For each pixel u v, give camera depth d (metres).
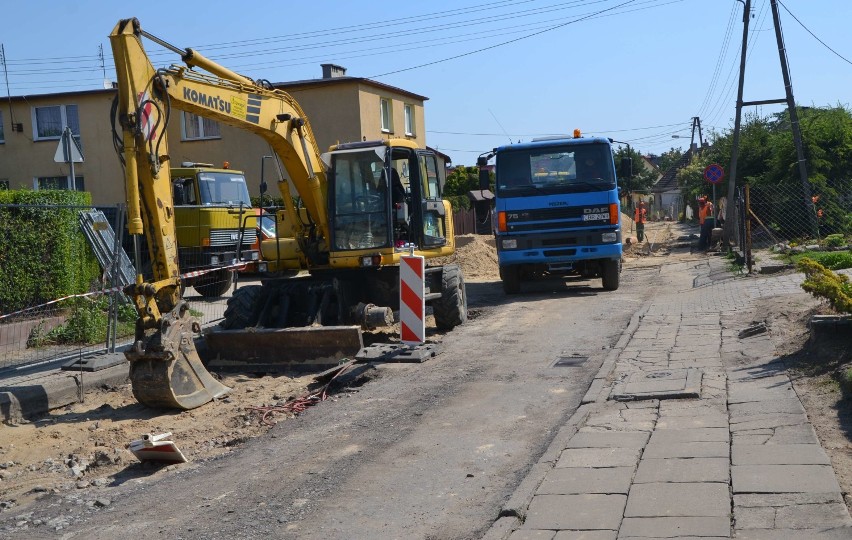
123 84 8.53
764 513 4.72
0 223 11.94
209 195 19.69
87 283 13.30
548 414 7.58
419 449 6.81
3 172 30.95
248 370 10.98
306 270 12.35
